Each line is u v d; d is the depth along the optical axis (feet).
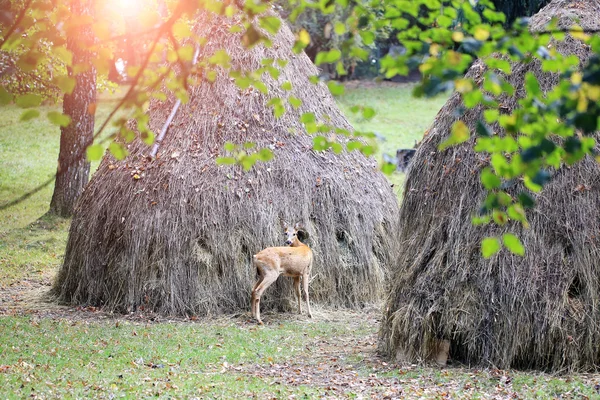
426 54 16.58
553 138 34.65
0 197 87.40
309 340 43.42
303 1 18.12
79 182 80.84
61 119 16.20
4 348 39.01
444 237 36.50
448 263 35.96
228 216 50.42
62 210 80.28
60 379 32.99
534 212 34.94
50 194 90.33
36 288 58.44
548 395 30.42
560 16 38.63
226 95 53.83
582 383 32.14
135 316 48.57
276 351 40.34
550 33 16.89
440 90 15.39
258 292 47.88
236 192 50.98
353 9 19.71
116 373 34.78
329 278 52.26
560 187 35.14
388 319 38.04
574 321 34.06
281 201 51.83
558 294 34.37
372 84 154.40
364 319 49.80
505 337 34.58
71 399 29.48
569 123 14.07
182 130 52.95
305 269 49.57
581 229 34.76
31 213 82.17
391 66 16.71
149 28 18.74
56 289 54.60
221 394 31.04
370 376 34.35
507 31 16.42
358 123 122.83
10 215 80.79
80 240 52.90
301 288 51.42
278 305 51.29
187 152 51.98
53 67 66.54
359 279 53.26
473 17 17.25
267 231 50.85
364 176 56.59
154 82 18.53
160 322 47.50
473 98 16.01
